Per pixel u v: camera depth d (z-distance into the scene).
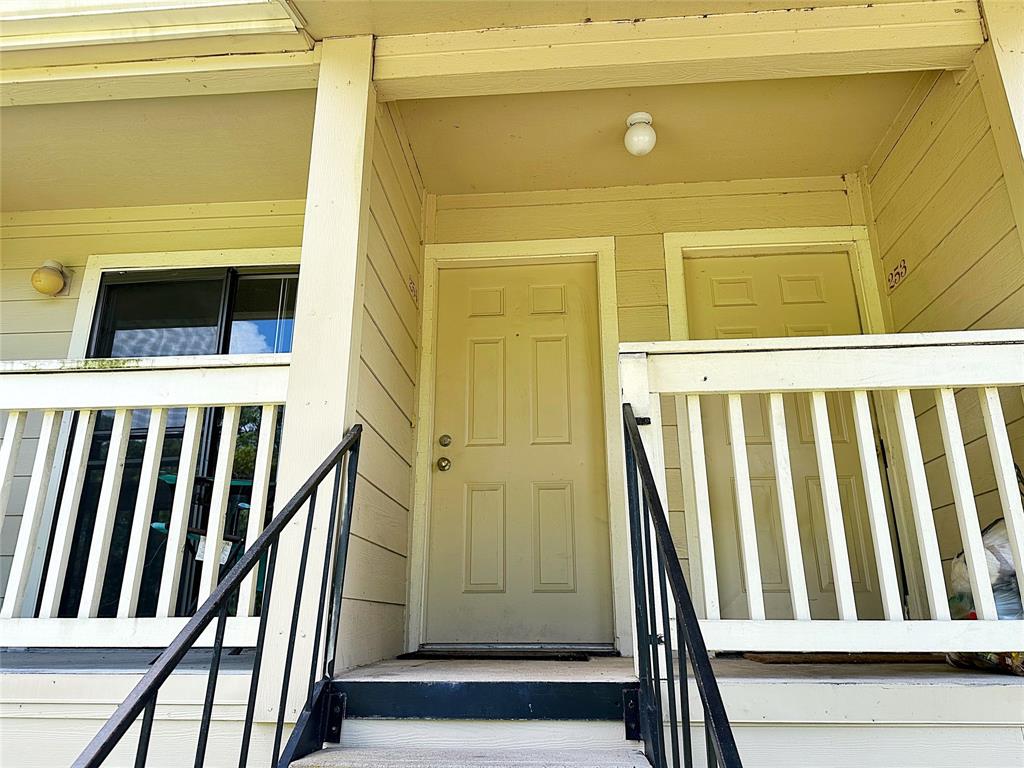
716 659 2.57
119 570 3.22
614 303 3.29
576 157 3.24
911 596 2.82
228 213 3.66
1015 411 2.26
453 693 1.78
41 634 1.85
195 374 2.07
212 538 1.93
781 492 1.85
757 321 3.31
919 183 2.82
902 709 1.68
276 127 3.01
